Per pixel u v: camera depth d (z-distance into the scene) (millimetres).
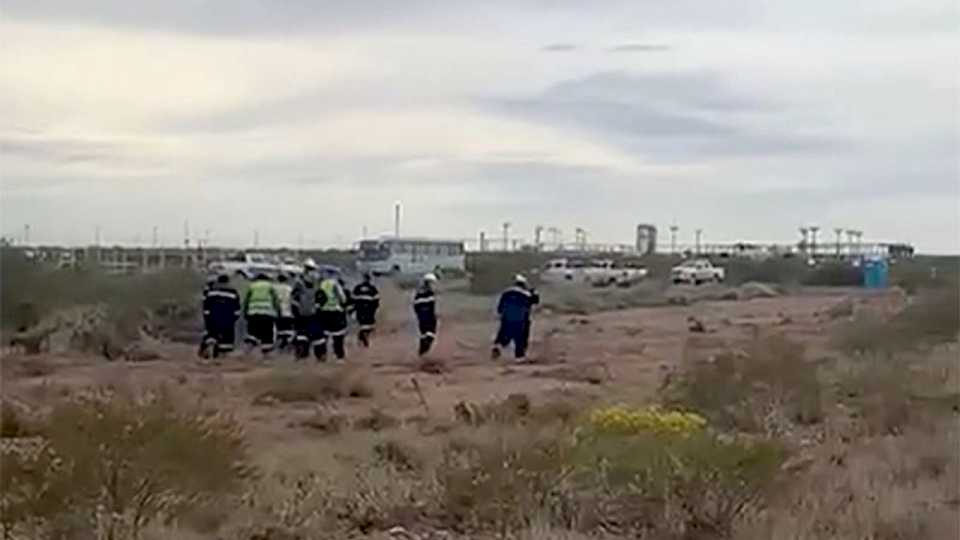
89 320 38188
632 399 24656
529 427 17875
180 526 12359
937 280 69125
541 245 140250
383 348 38781
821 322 49625
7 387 26859
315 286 34406
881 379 24984
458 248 96750
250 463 15430
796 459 16719
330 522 13602
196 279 48875
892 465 16781
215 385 27312
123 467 12180
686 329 46938
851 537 12617
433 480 15328
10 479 12102
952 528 13102
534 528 12953
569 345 39812
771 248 142500
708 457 13445
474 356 36188
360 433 20766
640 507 13742
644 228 140250
